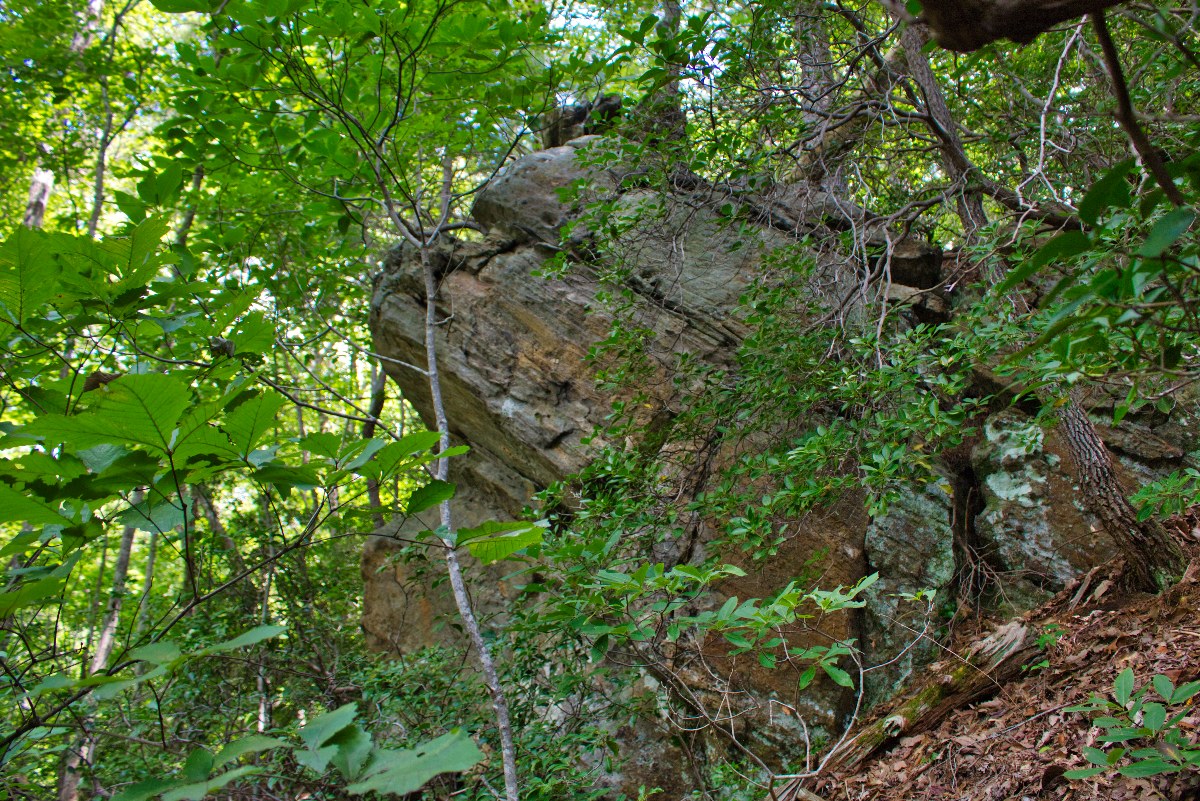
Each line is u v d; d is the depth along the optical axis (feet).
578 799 11.96
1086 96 18.70
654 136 17.04
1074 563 17.35
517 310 23.77
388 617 24.79
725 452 18.94
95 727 10.87
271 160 15.55
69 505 4.15
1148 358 4.18
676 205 20.95
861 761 14.80
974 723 14.21
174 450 3.72
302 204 20.47
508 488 24.89
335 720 2.63
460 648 21.35
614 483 16.31
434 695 14.75
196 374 5.29
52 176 26.78
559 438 22.54
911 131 20.68
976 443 20.08
